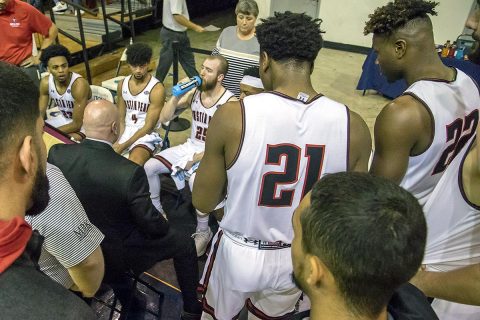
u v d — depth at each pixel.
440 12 6.23
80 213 1.25
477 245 1.22
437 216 1.25
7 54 3.41
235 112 1.14
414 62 1.29
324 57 6.80
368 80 5.17
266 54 1.16
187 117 4.37
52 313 0.59
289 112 1.12
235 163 1.18
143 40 6.85
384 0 6.59
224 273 1.45
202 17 8.79
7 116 0.59
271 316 1.55
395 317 0.69
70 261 1.22
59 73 2.91
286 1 7.09
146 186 1.68
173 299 2.22
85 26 5.67
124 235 1.71
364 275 0.59
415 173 1.35
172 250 1.87
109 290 2.22
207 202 1.37
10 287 0.57
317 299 0.66
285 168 1.17
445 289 1.01
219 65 2.53
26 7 3.40
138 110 3.07
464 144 1.35
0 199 0.62
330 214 0.61
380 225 0.58
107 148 1.68
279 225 1.31
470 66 3.85
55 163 1.64
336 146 1.16
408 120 1.23
